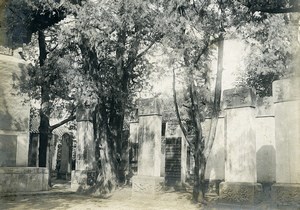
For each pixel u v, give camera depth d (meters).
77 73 12.38
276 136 8.18
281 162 7.80
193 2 10.49
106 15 10.93
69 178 21.36
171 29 10.30
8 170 12.06
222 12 10.41
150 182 11.93
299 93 4.88
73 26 12.08
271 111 11.87
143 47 14.22
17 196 11.85
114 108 13.82
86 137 15.07
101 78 13.19
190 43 10.31
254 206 9.28
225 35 11.19
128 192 12.52
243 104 10.31
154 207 9.96
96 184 13.52
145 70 14.56
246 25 10.31
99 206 10.15
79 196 12.64
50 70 13.19
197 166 10.82
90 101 12.30
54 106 15.21
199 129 10.98
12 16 12.23
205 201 10.36
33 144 17.91
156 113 12.52
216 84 11.12
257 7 9.30
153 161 12.20
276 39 9.95
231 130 10.48
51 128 16.59
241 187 9.89
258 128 12.06
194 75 11.38
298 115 5.08
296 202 7.40
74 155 25.88
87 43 12.25
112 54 14.41
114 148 13.54
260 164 11.84
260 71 13.66
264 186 11.36
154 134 12.39
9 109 12.45
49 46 16.78
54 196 12.45
